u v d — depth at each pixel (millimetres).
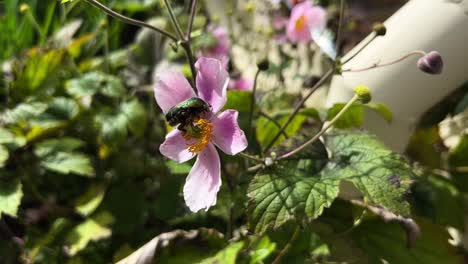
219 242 169
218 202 189
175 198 206
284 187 154
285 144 168
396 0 291
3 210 196
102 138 226
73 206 223
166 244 164
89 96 241
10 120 222
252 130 202
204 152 152
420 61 159
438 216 204
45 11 318
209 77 148
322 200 150
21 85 234
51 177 230
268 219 149
